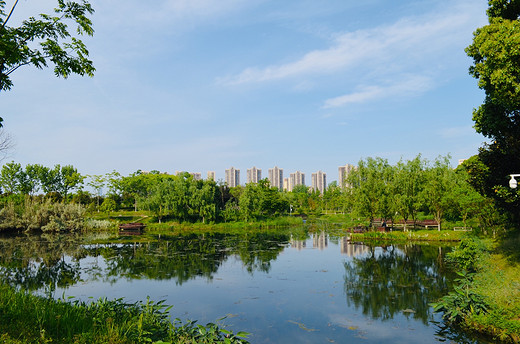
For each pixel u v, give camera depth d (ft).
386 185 143.43
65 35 33.17
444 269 73.41
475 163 59.11
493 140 55.72
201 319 45.75
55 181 261.65
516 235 84.79
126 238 147.02
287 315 47.42
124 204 268.82
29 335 22.81
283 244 123.85
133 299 54.95
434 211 130.93
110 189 254.27
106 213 232.32
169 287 62.95
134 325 29.91
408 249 103.14
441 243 112.98
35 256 99.25
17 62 30.14
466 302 42.42
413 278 66.85
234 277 70.85
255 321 45.16
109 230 181.27
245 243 127.65
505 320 36.83
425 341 38.37
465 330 40.34
